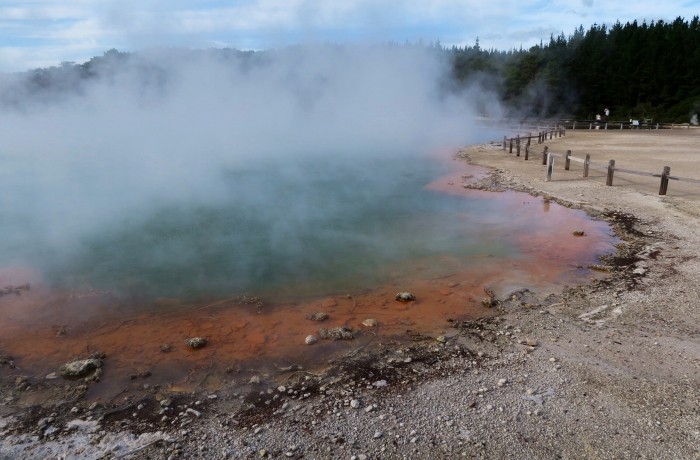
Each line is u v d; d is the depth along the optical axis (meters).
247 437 3.38
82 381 4.07
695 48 43.22
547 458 3.16
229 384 4.03
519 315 5.28
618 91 42.38
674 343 4.60
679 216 9.02
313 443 3.31
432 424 3.49
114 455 3.21
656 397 3.77
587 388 3.89
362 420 3.54
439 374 4.15
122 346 4.68
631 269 6.60
